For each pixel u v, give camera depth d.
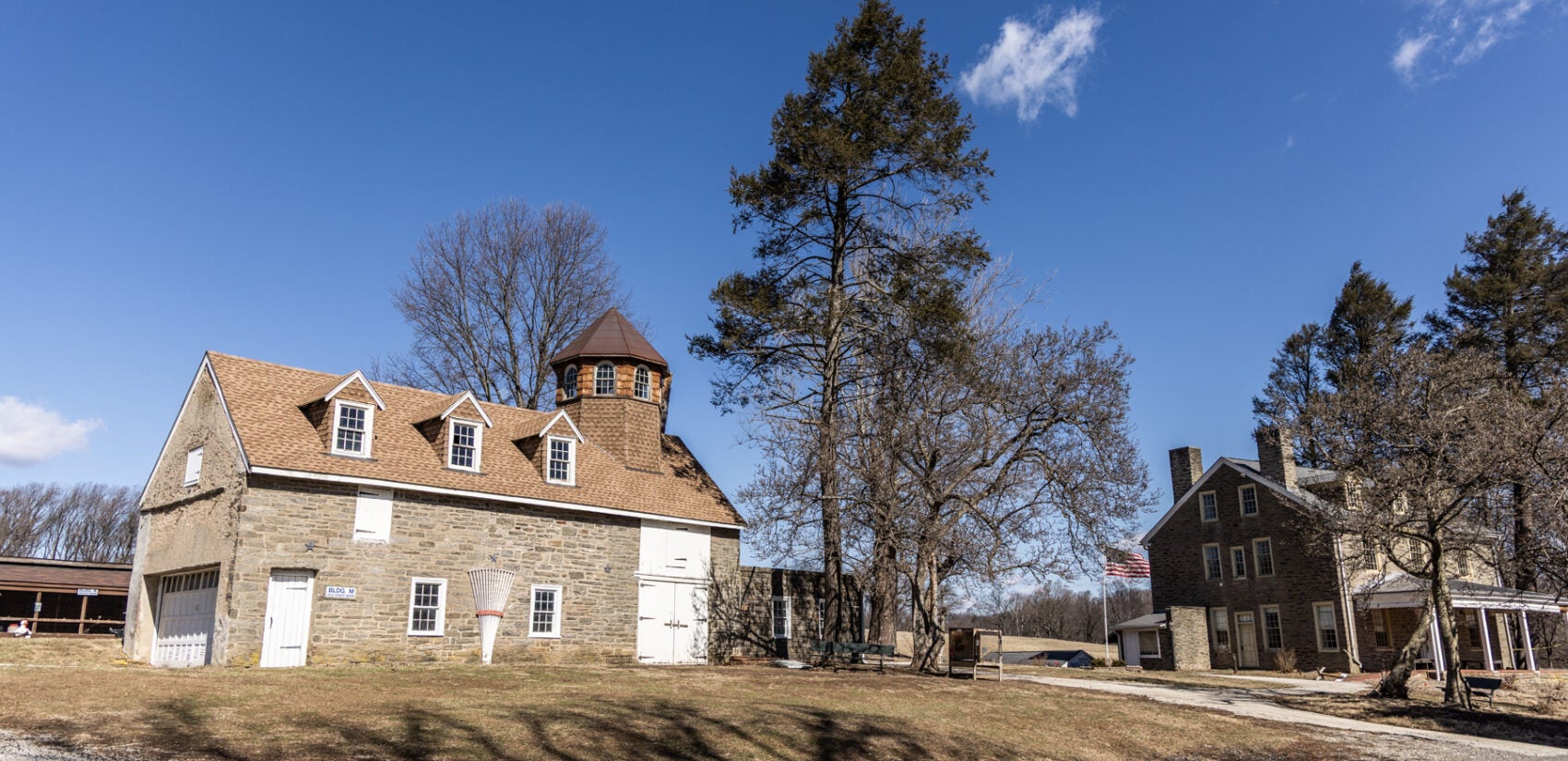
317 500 22.34
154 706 13.42
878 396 28.45
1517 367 42.16
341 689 16.16
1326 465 26.42
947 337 27.48
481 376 40.56
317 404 23.83
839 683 21.59
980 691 21.58
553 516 26.45
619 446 30.34
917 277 28.86
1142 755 16.88
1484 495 23.97
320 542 22.19
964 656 27.42
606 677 20.50
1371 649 36.69
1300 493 39.22
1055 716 19.00
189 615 23.31
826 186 29.03
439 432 25.36
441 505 24.33
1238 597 40.53
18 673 15.92
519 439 27.72
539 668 21.83
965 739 16.34
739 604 30.67
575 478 27.50
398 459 24.14
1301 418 26.23
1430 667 35.88
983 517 25.20
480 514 24.98
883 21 29.19
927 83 28.92
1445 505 23.89
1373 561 30.09
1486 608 34.97
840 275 29.98
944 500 25.25
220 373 24.00
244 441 21.84
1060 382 26.62
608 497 27.88
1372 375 27.00
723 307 28.77
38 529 72.88
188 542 23.41
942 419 26.58
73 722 12.05
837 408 29.00
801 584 32.84
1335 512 25.97
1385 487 23.91
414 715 13.95
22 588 37.38
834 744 14.95
